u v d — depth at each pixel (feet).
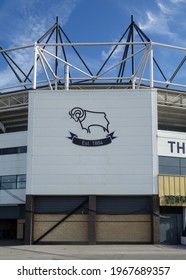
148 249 97.14
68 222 115.14
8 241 129.18
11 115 148.25
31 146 118.52
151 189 115.24
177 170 125.49
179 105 146.51
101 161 116.78
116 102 120.37
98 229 114.93
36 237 114.52
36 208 116.47
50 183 115.85
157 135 123.65
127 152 117.29
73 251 90.94
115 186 115.24
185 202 116.98
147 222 115.24
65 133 118.83
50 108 120.67
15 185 136.05
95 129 118.93
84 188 115.24
